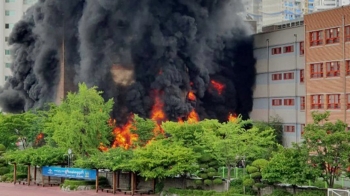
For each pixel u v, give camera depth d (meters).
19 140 89.06
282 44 88.00
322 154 51.69
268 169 53.84
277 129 86.62
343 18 71.69
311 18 76.81
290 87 86.00
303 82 83.31
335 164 51.03
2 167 80.38
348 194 50.19
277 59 89.19
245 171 62.59
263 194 56.78
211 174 61.00
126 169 62.47
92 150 72.81
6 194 65.19
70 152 71.75
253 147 59.56
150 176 60.38
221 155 59.38
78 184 68.50
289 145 85.31
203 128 62.31
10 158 74.31
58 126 74.50
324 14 74.75
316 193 52.81
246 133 60.38
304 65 80.00
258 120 91.06
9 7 139.38
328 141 50.84
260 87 93.94
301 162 51.91
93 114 74.31
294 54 85.12
